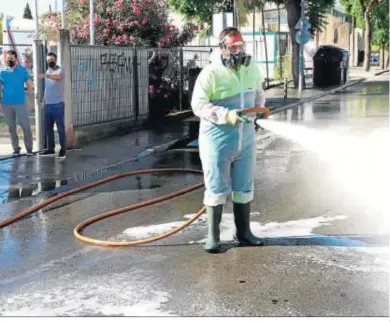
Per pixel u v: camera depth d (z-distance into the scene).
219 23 16.16
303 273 5.11
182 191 8.23
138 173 9.62
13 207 7.59
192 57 19.28
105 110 14.22
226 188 5.66
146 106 16.27
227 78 5.51
